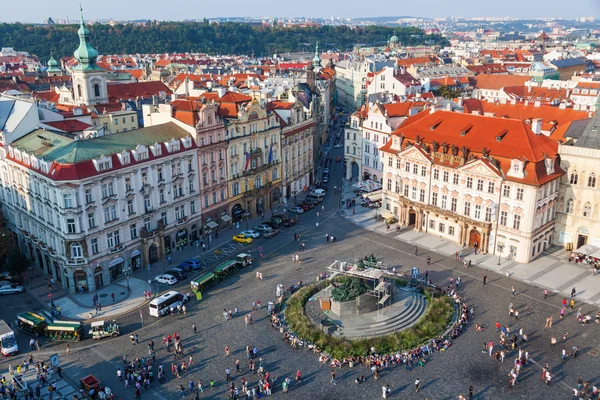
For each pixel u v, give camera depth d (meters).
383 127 168.25
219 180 141.50
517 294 107.62
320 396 79.12
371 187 166.88
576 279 113.50
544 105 169.00
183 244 133.75
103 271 114.25
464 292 108.62
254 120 149.38
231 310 103.69
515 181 118.00
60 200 105.94
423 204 138.25
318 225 147.00
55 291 113.06
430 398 78.19
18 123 128.12
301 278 115.75
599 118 120.50
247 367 86.06
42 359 89.50
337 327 94.19
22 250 129.25
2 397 79.69
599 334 93.56
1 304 108.00
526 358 85.94
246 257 122.88
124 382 83.31
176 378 83.88
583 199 122.81
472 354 88.25
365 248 130.88
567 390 79.44
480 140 128.62
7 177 126.81
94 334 94.75
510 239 122.75
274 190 163.00
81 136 136.12
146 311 104.38
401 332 92.06
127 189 116.69
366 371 84.69
